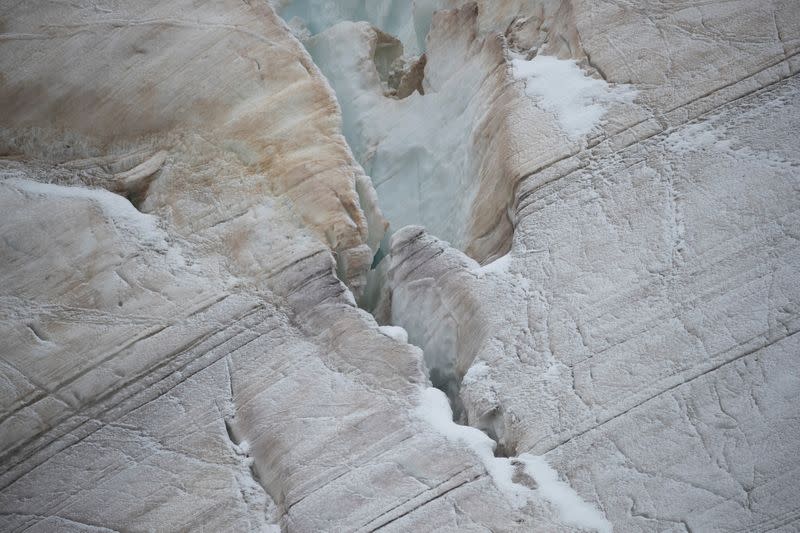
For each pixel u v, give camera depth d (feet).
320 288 68.90
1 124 77.71
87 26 80.79
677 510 54.54
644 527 54.34
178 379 65.67
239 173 75.56
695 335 60.59
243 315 68.13
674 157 69.31
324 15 110.83
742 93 70.95
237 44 80.33
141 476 61.87
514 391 61.77
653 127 71.31
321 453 60.08
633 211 67.72
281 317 67.97
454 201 79.51
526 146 73.00
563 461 57.82
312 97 78.18
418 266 70.28
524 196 71.10
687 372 59.26
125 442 63.36
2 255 71.20
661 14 77.05
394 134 86.12
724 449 56.03
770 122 68.85
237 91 78.48
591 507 55.62
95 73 78.95
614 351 61.52
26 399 65.41
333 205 73.00
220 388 64.85
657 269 64.28
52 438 64.03
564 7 80.69
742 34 73.87
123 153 77.00
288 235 72.13
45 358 66.90
